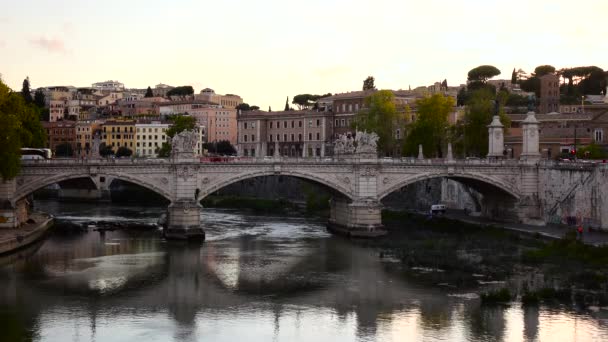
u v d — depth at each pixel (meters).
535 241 101.25
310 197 160.12
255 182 186.38
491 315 67.25
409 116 180.00
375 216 113.56
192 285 79.00
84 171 101.50
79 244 103.38
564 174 111.75
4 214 100.19
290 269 87.44
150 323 65.00
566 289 75.62
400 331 62.97
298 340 60.84
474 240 106.81
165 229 110.62
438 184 146.62
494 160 118.44
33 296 73.19
